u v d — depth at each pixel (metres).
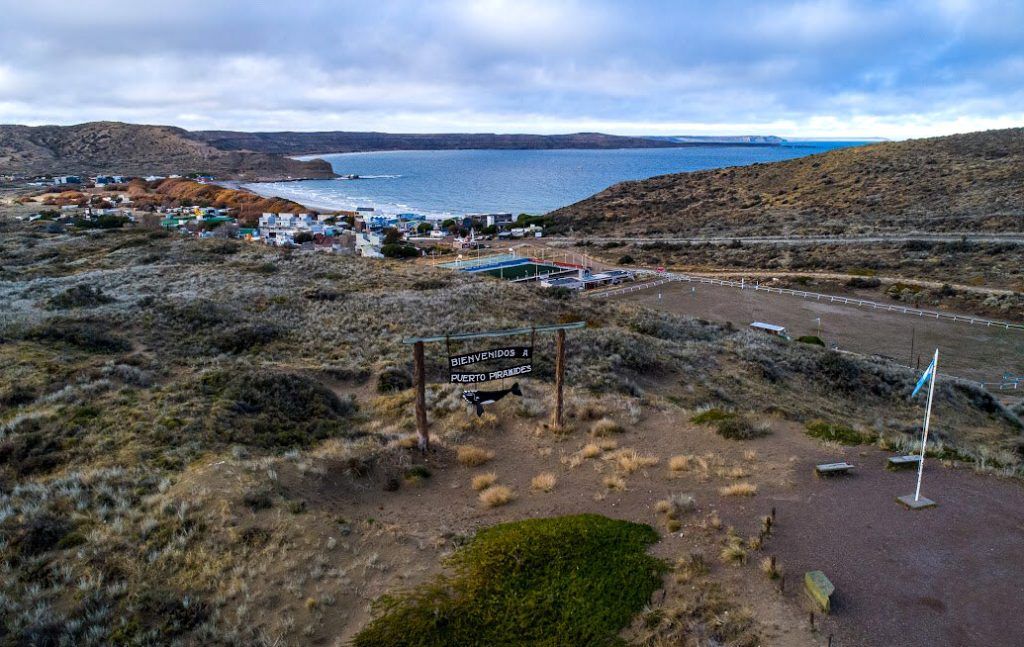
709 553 9.38
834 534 9.88
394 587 8.56
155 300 29.56
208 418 14.58
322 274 45.19
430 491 11.99
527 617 7.97
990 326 44.94
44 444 12.75
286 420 15.77
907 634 7.55
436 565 9.17
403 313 30.97
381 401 18.25
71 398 15.58
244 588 8.27
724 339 33.66
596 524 10.12
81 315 26.22
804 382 25.91
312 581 8.59
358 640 7.52
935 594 8.30
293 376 18.23
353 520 10.38
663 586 8.63
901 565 8.99
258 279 40.94
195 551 8.98
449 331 27.11
